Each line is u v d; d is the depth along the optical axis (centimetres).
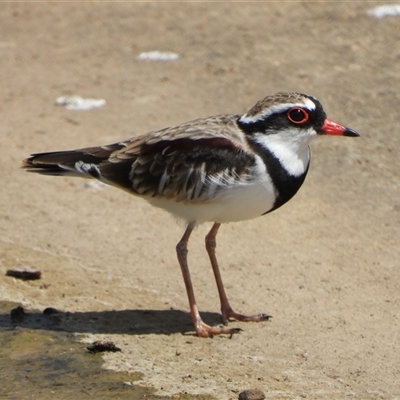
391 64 1983
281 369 1137
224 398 1076
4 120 1936
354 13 2203
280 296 1323
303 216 1552
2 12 2444
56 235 1527
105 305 1325
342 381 1102
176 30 2245
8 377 1155
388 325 1230
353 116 1817
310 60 2031
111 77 2089
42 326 1272
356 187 1623
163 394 1093
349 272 1379
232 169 1188
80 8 2430
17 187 1689
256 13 2267
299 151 1209
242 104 1903
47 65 2173
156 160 1230
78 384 1130
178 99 1961
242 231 1523
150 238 1513
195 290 1356
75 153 1275
